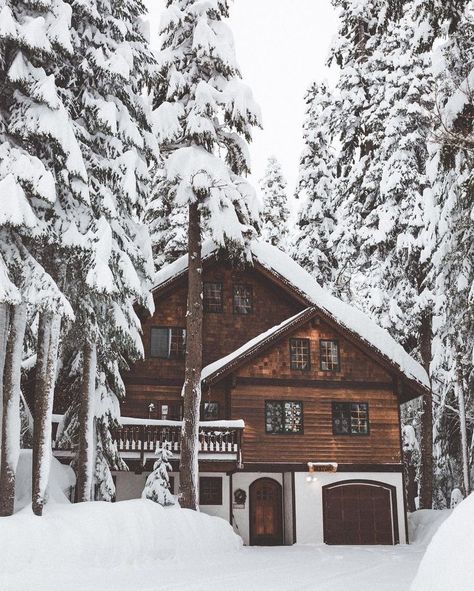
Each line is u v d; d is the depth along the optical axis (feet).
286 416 89.30
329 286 122.42
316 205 123.24
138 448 79.66
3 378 53.67
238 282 96.94
